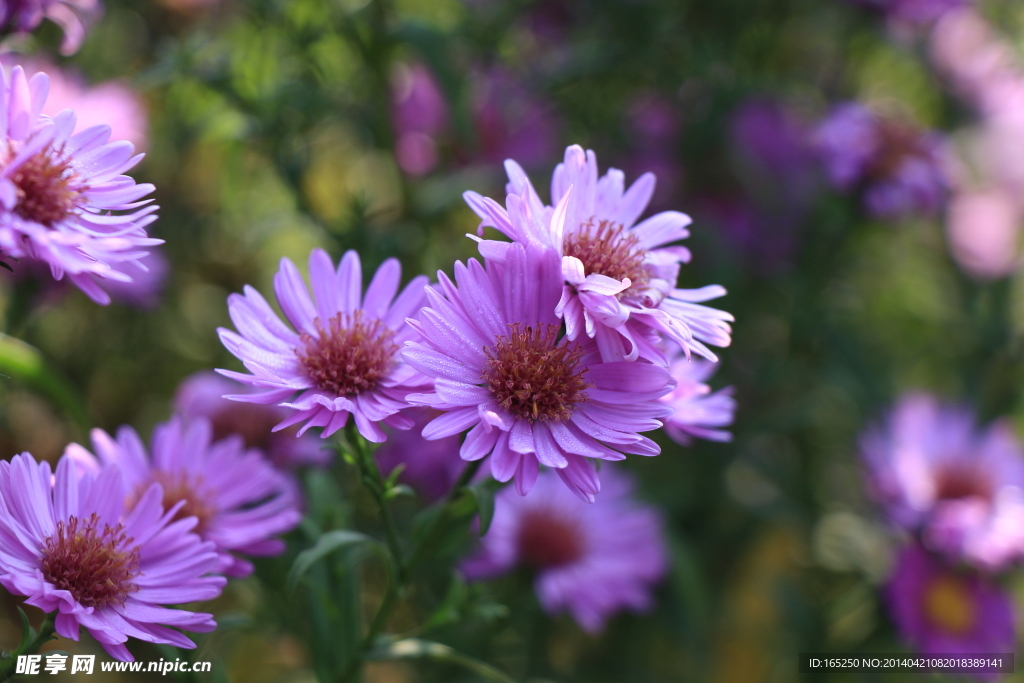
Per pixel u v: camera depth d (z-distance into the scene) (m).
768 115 0.61
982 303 0.66
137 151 0.47
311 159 0.50
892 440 0.55
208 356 0.58
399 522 0.47
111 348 0.56
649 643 0.60
